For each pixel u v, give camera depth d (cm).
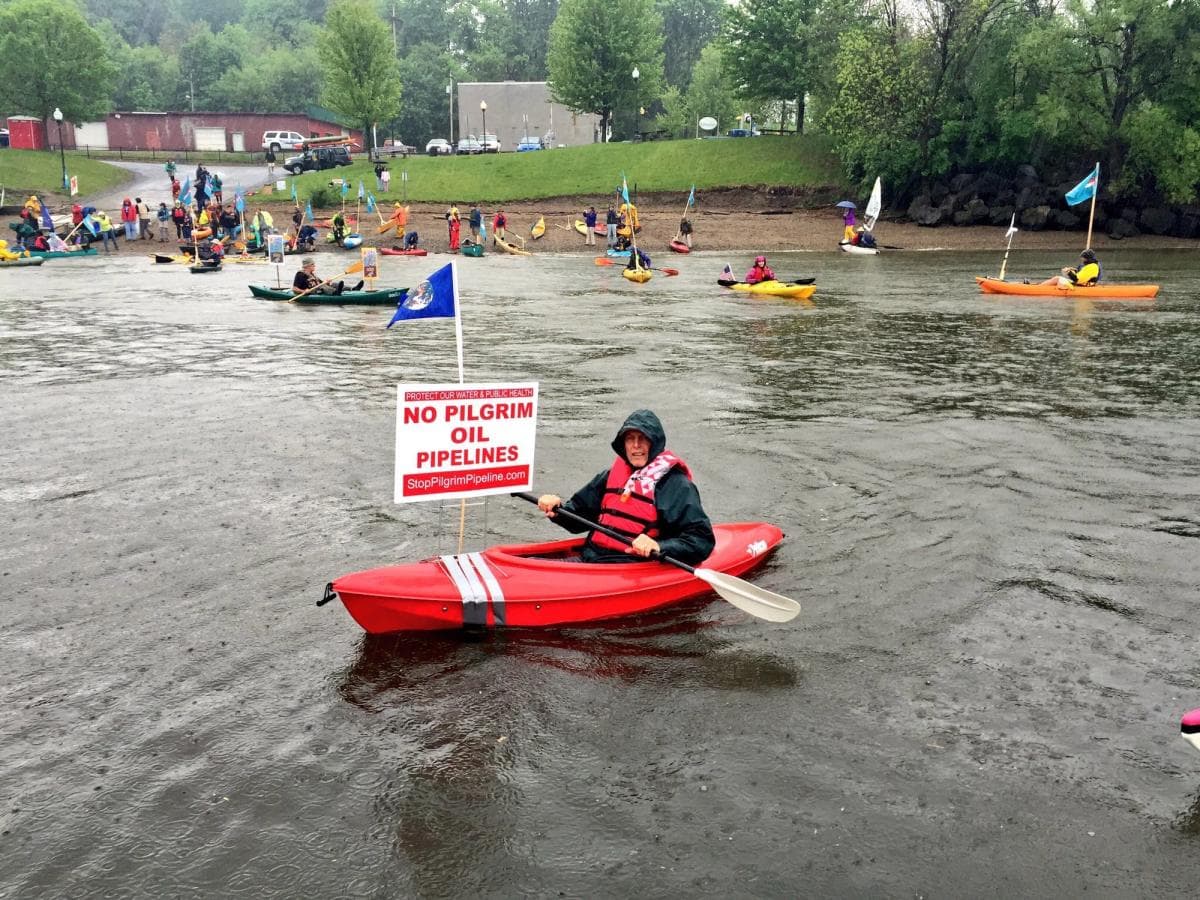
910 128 4906
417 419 599
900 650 588
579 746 489
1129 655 582
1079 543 761
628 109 6888
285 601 652
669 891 390
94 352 1638
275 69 10925
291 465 968
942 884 394
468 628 597
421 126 10288
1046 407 1245
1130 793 453
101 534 776
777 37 5825
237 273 3123
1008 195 4869
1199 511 841
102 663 570
